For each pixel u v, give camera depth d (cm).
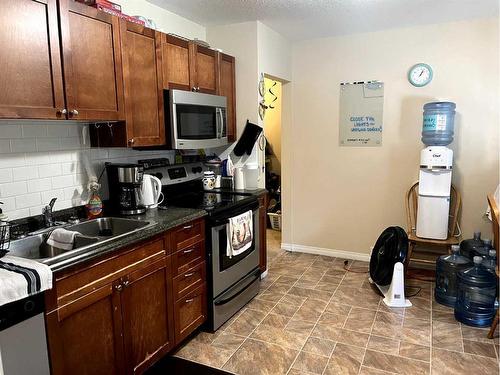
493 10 302
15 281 132
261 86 341
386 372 214
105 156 253
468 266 287
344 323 270
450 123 324
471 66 333
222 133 308
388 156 376
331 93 392
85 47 192
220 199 288
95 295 170
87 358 170
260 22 331
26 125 203
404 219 378
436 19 326
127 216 230
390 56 361
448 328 260
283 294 319
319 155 408
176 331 229
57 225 208
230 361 227
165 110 255
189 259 237
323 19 323
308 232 427
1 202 185
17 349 138
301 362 225
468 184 346
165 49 252
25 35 163
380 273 318
